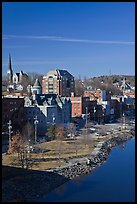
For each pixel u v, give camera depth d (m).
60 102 156.62
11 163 87.12
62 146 116.50
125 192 74.44
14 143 96.69
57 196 72.38
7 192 70.19
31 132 127.81
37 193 73.06
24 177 78.81
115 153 120.69
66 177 84.75
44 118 142.25
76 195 72.94
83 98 190.00
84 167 93.81
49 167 89.44
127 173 90.19
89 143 125.50
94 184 80.62
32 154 101.81
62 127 135.62
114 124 196.50
